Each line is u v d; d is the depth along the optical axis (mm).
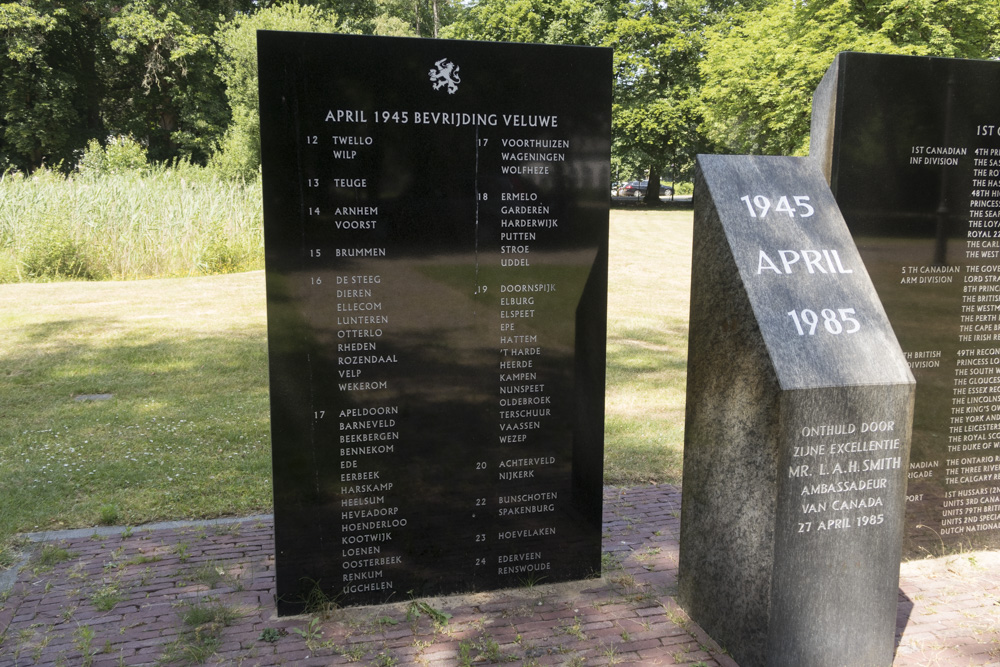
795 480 3332
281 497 4137
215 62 38250
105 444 6750
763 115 24953
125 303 12820
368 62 3963
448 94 4102
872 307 3650
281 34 3838
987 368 4938
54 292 13641
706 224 3865
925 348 4828
